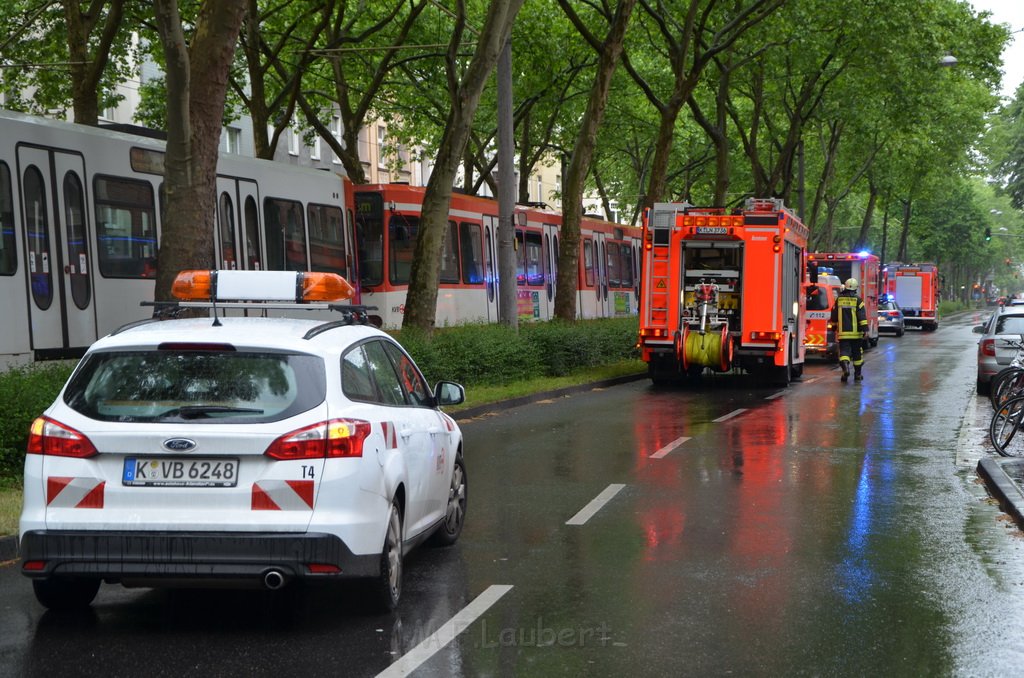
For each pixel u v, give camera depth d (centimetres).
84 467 599
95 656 571
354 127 3089
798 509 994
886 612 654
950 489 1103
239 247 2059
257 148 2675
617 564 779
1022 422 1335
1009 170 7519
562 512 981
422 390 819
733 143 5275
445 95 3553
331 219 2448
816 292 2983
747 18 3216
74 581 652
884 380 2623
